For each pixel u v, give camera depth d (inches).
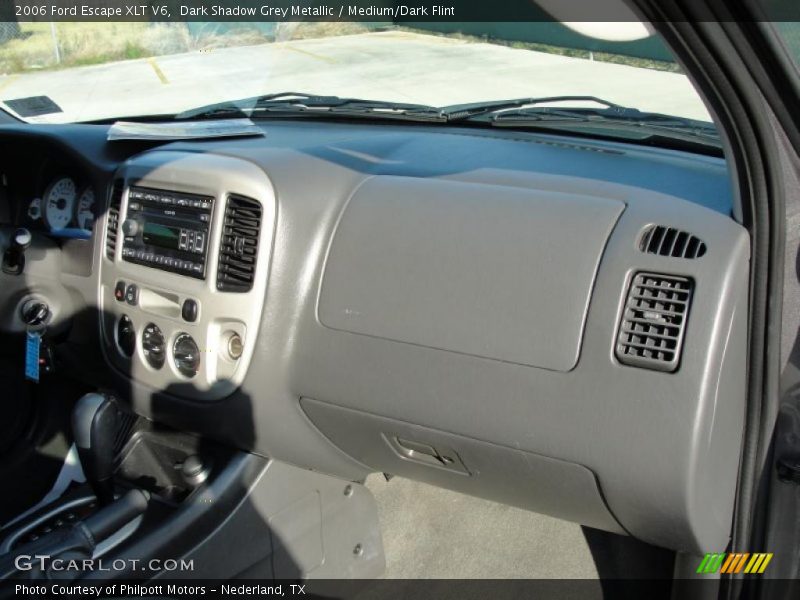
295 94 100.7
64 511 90.9
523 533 101.9
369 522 95.2
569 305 65.4
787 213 62.7
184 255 79.6
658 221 65.1
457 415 69.5
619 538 100.9
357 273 74.4
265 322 76.3
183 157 81.6
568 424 65.0
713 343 60.4
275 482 84.9
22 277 94.3
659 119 83.3
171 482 91.4
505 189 73.6
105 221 89.0
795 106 55.4
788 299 66.7
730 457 66.6
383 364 72.4
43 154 98.0
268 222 74.9
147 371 85.4
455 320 69.5
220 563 80.8
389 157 84.7
